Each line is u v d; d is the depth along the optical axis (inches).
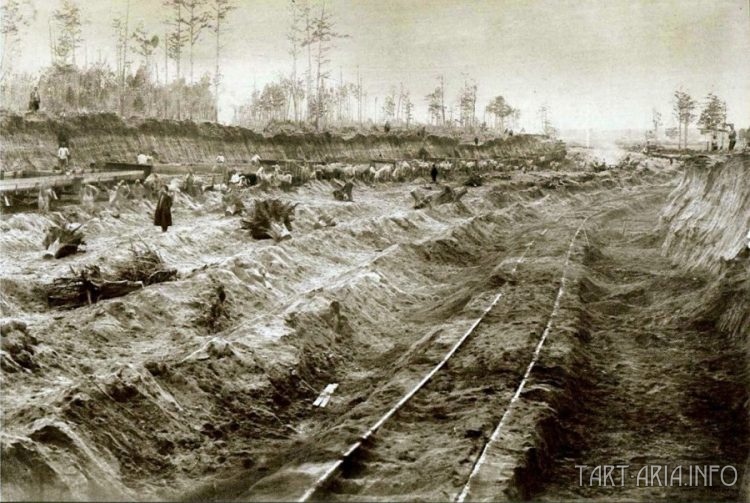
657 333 618.8
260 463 373.7
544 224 1477.6
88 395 364.5
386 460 351.6
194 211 1115.9
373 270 845.2
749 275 642.2
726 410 442.9
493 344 553.9
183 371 441.7
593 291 825.5
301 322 590.9
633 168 2851.9
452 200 1582.2
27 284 597.3
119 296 603.8
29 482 296.2
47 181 968.9
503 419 392.5
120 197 1029.2
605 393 481.1
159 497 325.7
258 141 2037.4
